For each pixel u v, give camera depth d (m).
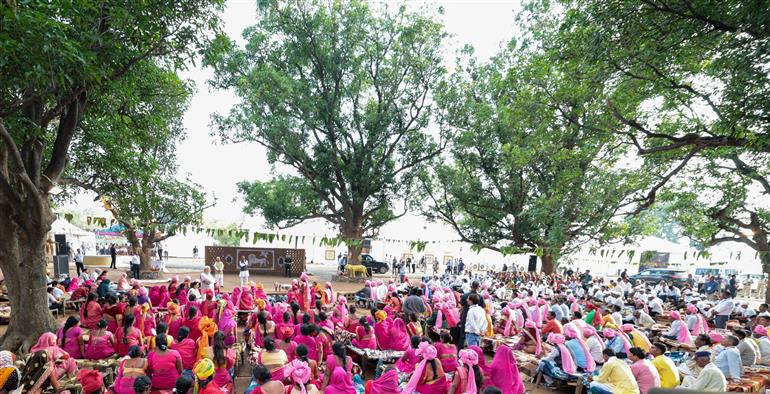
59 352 7.35
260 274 30.23
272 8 26.98
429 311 13.96
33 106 9.60
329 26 26.77
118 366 8.23
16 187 9.77
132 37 9.46
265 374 6.10
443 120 27.86
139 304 11.54
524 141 18.38
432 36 27.27
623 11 8.67
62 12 7.64
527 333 11.38
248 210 29.88
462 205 25.84
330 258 48.31
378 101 29.25
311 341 8.73
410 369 8.41
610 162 17.06
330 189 29.75
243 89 26.28
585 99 11.48
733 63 8.46
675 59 9.51
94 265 30.62
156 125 14.16
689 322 14.10
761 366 10.08
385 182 29.12
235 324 10.64
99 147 12.94
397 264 36.56
